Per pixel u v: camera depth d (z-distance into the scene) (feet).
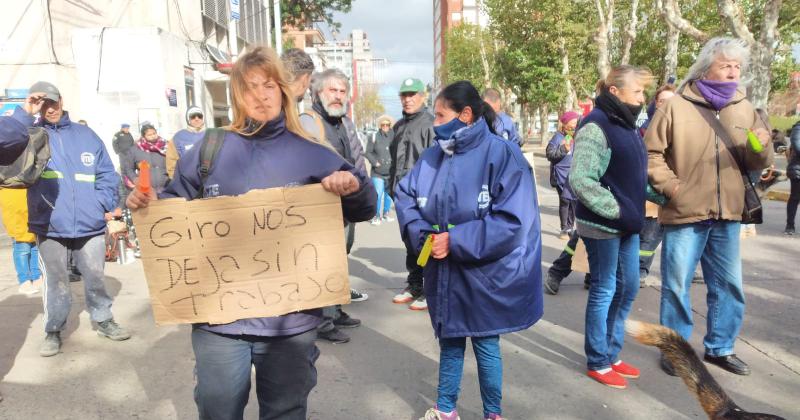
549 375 11.69
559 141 25.53
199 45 51.52
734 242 11.47
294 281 6.68
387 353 12.96
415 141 16.72
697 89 11.24
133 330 14.62
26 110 11.89
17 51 40.47
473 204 8.75
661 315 12.01
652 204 17.31
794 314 15.01
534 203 8.77
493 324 8.70
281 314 6.66
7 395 11.02
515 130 17.93
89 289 13.65
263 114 6.64
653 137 11.37
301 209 6.60
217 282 6.59
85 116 41.88
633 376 11.54
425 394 10.96
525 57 90.58
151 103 42.14
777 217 31.48
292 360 6.82
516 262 8.59
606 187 10.46
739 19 38.70
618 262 11.06
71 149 12.91
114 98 41.93
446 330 8.93
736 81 10.98
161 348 13.38
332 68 13.23
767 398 10.56
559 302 16.57
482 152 8.78
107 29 41.39
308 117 12.19
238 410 6.86
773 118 127.54
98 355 12.99
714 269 11.75
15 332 14.57
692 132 11.00
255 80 6.48
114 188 13.74
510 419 9.96
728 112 11.21
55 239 12.83
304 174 6.72
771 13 37.88
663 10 43.39
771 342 13.16
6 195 17.72
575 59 91.25
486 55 142.10
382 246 25.67
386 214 33.65
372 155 32.63
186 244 6.54
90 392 11.14
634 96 10.16
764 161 10.92
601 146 10.19
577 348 13.12
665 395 10.83
